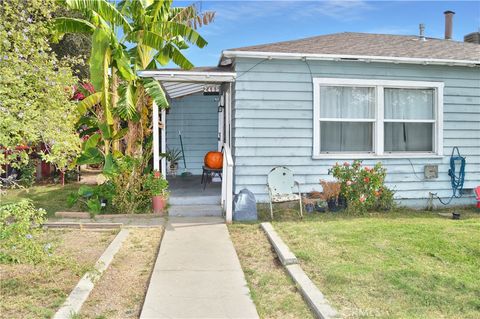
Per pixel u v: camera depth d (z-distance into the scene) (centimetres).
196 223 778
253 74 869
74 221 787
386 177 933
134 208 844
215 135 1338
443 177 964
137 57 1042
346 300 425
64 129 572
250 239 674
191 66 1049
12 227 437
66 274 509
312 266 528
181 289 465
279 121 880
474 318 387
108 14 930
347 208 866
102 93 888
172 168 1279
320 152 903
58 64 666
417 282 470
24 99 534
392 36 1194
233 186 876
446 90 957
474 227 729
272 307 421
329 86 905
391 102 936
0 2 583
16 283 474
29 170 1210
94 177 1534
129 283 495
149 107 1000
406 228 718
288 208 888
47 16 618
